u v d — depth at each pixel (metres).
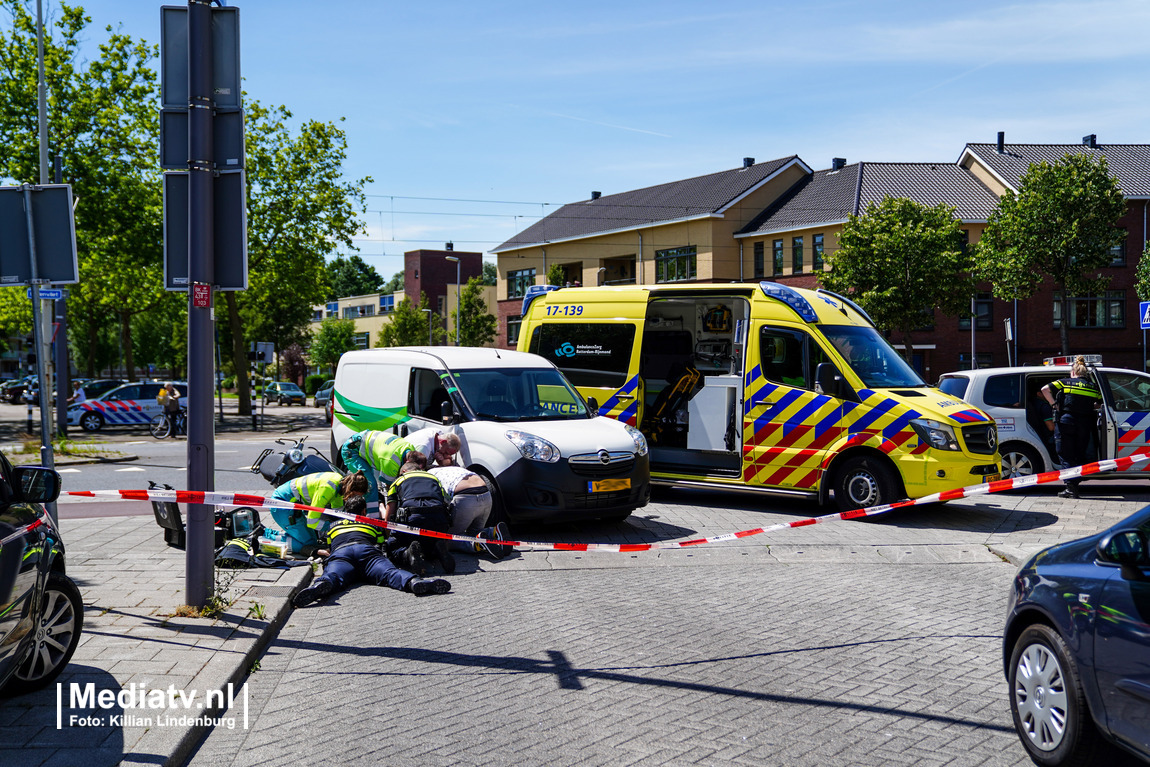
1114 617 3.44
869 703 4.67
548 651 5.67
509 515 9.15
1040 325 43.66
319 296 39.12
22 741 4.04
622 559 8.51
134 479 15.28
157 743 4.03
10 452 19.97
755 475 11.07
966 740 4.18
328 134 37.78
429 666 5.42
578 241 57.25
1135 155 46.88
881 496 10.39
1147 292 39.75
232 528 8.42
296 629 6.27
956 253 34.81
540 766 3.94
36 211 6.94
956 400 10.66
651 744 4.17
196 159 6.06
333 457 12.10
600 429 9.76
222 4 6.14
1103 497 11.98
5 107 28.19
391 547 8.11
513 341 62.47
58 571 4.91
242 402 40.19
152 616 6.12
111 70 29.73
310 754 4.13
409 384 10.81
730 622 6.29
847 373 10.65
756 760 3.97
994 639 5.80
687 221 50.12
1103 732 3.48
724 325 12.84
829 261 36.66
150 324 66.56
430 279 87.81
